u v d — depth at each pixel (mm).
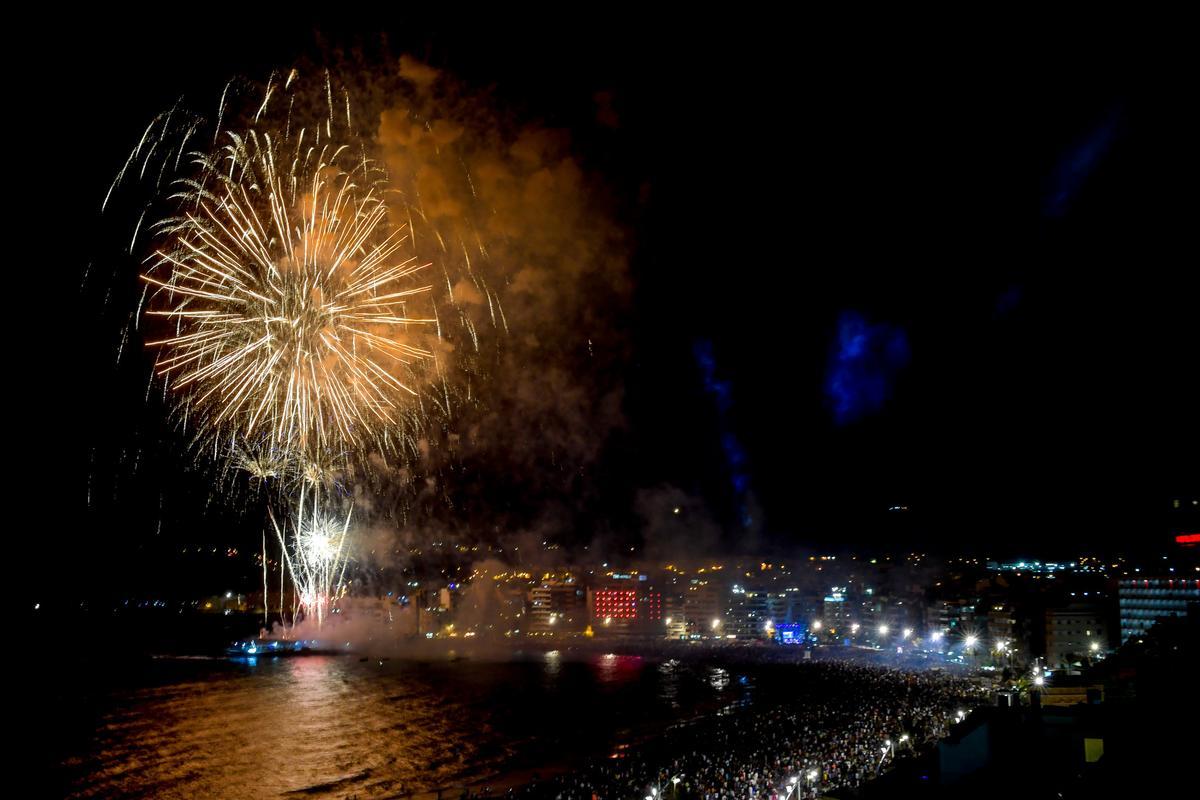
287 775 100250
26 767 103062
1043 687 48125
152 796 90625
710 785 75188
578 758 108062
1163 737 26656
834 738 93000
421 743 120875
